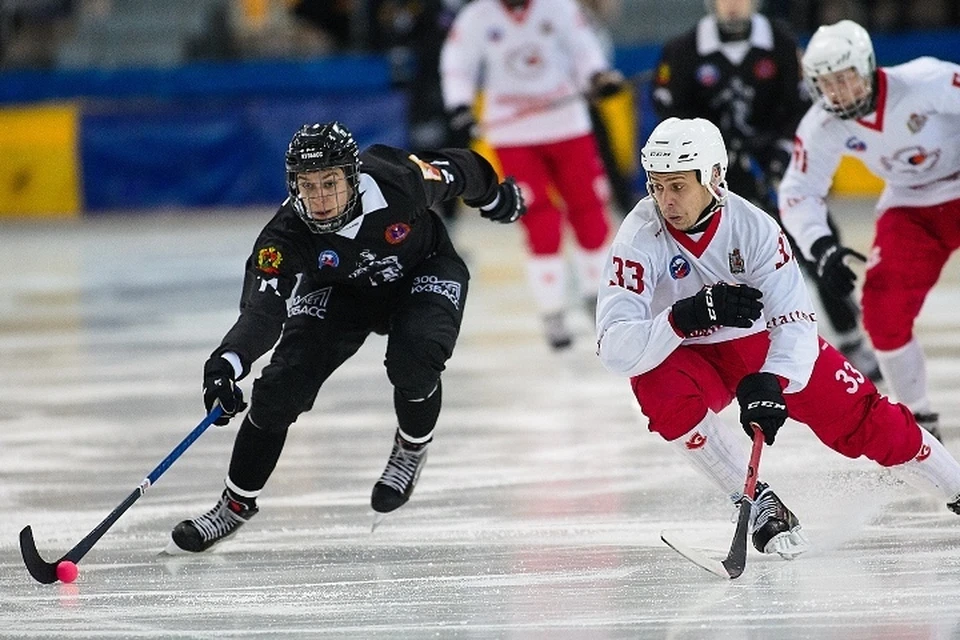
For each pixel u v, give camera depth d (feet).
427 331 47.09
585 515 52.39
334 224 45.09
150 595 43.88
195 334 101.96
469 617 40.45
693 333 44.21
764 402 42.19
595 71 93.35
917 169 57.11
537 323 103.55
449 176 48.93
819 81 54.75
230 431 71.26
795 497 53.26
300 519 53.47
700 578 43.65
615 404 74.33
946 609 39.70
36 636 40.01
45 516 55.11
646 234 44.04
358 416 73.41
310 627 40.01
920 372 59.67
